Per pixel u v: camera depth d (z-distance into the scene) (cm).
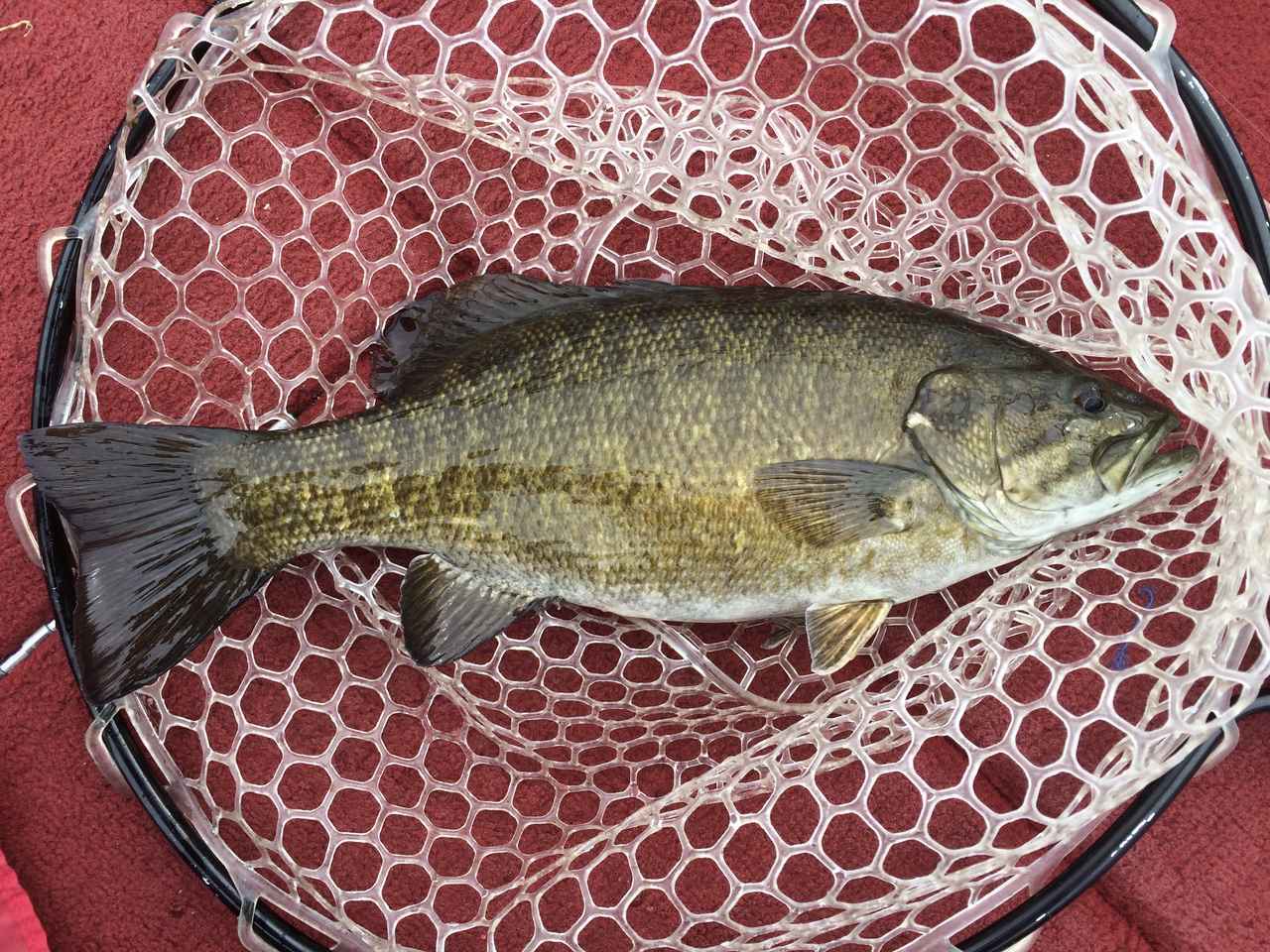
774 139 53
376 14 48
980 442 46
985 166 56
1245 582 45
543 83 52
